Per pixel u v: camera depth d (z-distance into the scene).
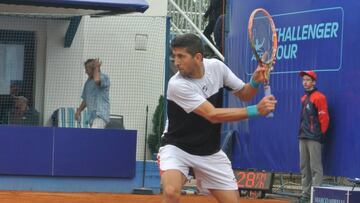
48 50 32.66
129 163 29.55
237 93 15.23
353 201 20.14
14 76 32.50
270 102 13.69
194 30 38.81
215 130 14.81
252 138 26.80
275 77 25.47
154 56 32.66
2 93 32.34
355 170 22.14
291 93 24.88
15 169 28.70
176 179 14.49
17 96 31.41
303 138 23.50
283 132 25.25
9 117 30.77
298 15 24.48
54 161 29.00
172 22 39.34
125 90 32.25
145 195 27.73
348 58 22.50
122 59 32.72
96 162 29.28
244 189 28.91
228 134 27.83
